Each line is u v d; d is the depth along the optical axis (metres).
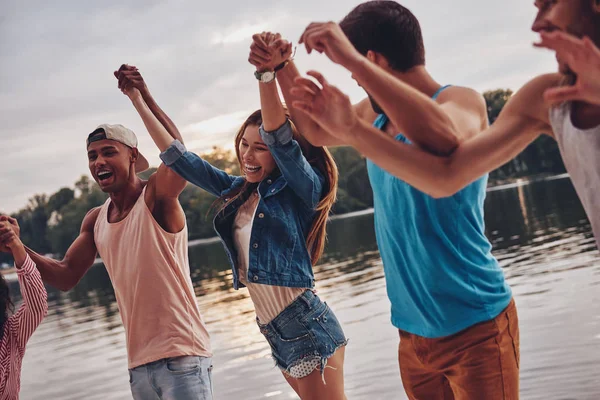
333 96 1.87
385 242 2.46
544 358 5.42
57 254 74.19
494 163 1.92
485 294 2.32
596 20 1.65
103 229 3.74
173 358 3.44
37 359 11.19
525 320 6.87
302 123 2.59
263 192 3.34
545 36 1.51
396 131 2.38
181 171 3.54
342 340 3.34
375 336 7.46
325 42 1.86
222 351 8.45
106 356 10.05
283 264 3.27
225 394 6.29
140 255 3.51
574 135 1.70
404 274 2.42
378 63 2.25
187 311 3.52
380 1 2.27
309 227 3.45
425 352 2.43
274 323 3.33
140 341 3.48
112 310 17.48
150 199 3.58
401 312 2.50
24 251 3.45
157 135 3.56
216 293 16.19
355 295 11.14
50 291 33.53
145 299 3.47
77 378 8.70
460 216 2.29
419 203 2.29
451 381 2.43
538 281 9.14
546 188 40.19
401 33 2.21
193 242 59.66
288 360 3.30
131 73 3.65
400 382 5.56
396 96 1.83
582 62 1.48
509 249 14.11
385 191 2.41
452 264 2.30
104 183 3.67
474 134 2.06
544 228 17.25
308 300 3.30
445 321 2.34
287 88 2.66
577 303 7.16
